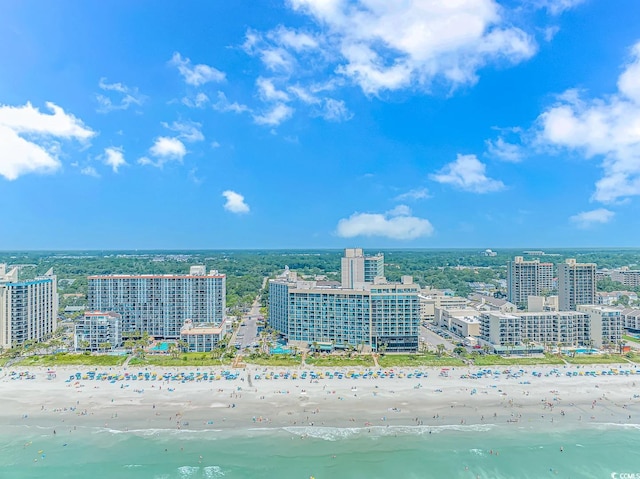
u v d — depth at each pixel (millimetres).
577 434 174875
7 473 148000
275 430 175500
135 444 165625
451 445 166000
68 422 182250
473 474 149125
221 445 164875
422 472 149750
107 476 146625
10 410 192750
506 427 179625
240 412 190625
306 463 153750
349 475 147375
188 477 146000
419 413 190750
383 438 170250
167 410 192625
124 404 198625
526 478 147625
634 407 198625
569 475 149125
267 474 147625
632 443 168750
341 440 168750
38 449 162375
